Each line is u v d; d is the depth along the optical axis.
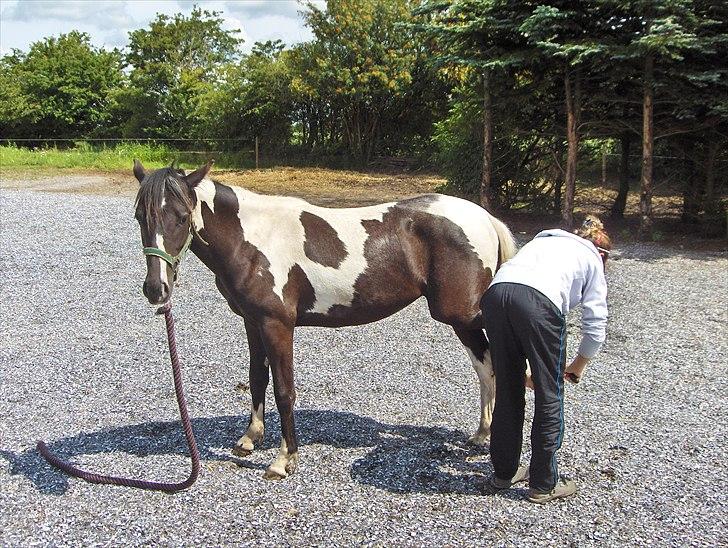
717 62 10.80
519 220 13.26
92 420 4.50
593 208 14.75
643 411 4.68
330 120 26.78
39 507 3.41
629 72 10.95
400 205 3.98
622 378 5.34
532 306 3.19
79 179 18.88
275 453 4.05
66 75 32.53
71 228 11.51
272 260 3.72
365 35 24.22
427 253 3.89
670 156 12.84
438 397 4.92
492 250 3.99
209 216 3.64
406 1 24.81
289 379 3.74
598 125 12.06
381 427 4.40
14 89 31.56
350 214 3.95
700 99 10.48
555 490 3.48
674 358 5.83
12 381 5.16
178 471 3.80
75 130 33.16
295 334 6.42
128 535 3.18
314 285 3.80
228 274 3.71
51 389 5.02
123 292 7.88
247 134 26.92
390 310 3.95
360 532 3.21
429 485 3.66
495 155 13.56
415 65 24.52
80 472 3.70
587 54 10.06
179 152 26.23
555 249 3.36
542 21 10.21
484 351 4.03
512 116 13.02
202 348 6.01
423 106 25.89
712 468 3.85
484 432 4.10
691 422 4.49
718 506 3.44
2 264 9.07
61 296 7.68
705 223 11.91
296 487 3.62
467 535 3.19
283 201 3.88
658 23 9.95
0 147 25.39
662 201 15.76
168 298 3.39
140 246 10.32
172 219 3.38
